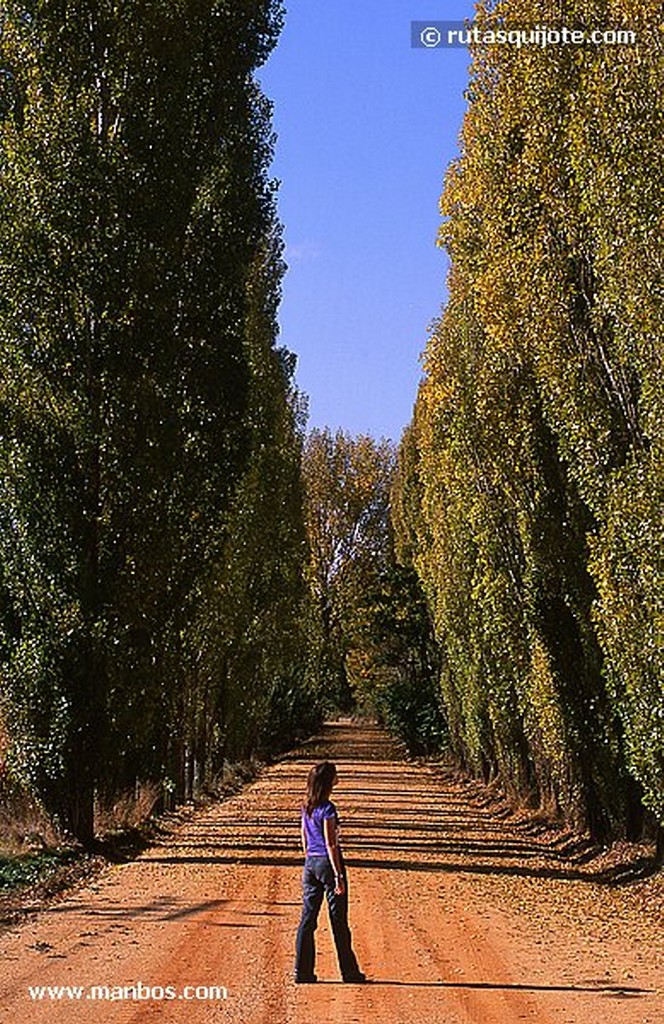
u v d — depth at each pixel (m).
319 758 72.19
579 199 21.78
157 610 26.25
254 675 52.12
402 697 70.62
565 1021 10.28
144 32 25.81
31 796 24.58
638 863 22.75
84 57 25.48
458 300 33.97
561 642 26.27
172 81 26.09
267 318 45.78
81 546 24.06
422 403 47.56
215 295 28.91
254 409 45.03
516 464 27.27
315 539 94.31
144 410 24.88
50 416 24.33
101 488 24.88
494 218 24.84
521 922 16.75
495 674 37.03
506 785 40.41
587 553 25.05
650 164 18.86
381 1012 10.62
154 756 30.06
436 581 48.88
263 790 47.34
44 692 23.73
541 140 22.44
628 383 20.89
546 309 22.14
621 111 19.16
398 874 22.27
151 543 25.05
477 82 26.00
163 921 15.85
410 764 67.62
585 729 26.03
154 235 25.11
